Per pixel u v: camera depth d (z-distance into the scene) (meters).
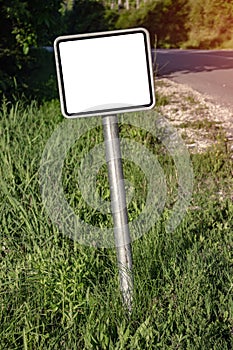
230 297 4.48
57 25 14.64
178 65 26.47
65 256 5.11
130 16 49.28
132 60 4.02
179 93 17.67
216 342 4.17
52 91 16.03
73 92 4.01
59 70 4.00
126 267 4.34
